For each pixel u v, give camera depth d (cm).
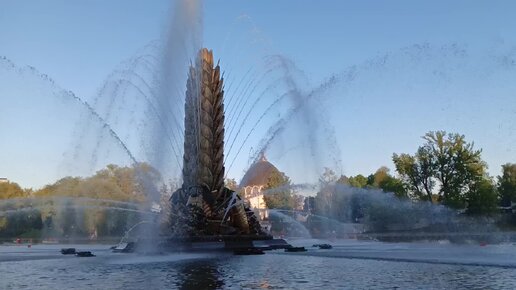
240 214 2389
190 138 2422
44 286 1079
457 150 6862
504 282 1093
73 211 5728
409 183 7231
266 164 7775
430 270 1354
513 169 8125
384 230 6531
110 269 1449
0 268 1509
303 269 1404
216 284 1080
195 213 2275
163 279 1178
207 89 2427
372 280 1141
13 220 6050
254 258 1834
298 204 8025
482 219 6475
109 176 5459
